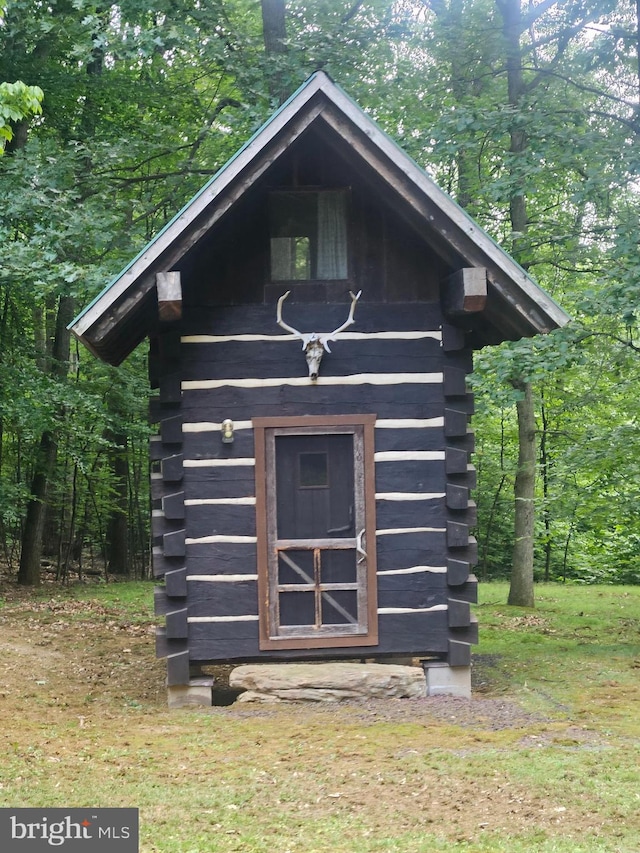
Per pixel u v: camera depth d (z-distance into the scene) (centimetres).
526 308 995
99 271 1504
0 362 1923
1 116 1125
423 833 633
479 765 769
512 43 1777
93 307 945
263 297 1034
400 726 901
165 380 1021
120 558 2808
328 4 1780
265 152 966
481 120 1445
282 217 1045
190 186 1780
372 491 1028
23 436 2233
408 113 1741
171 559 1020
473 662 1272
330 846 612
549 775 741
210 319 1030
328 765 772
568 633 1548
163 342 1024
